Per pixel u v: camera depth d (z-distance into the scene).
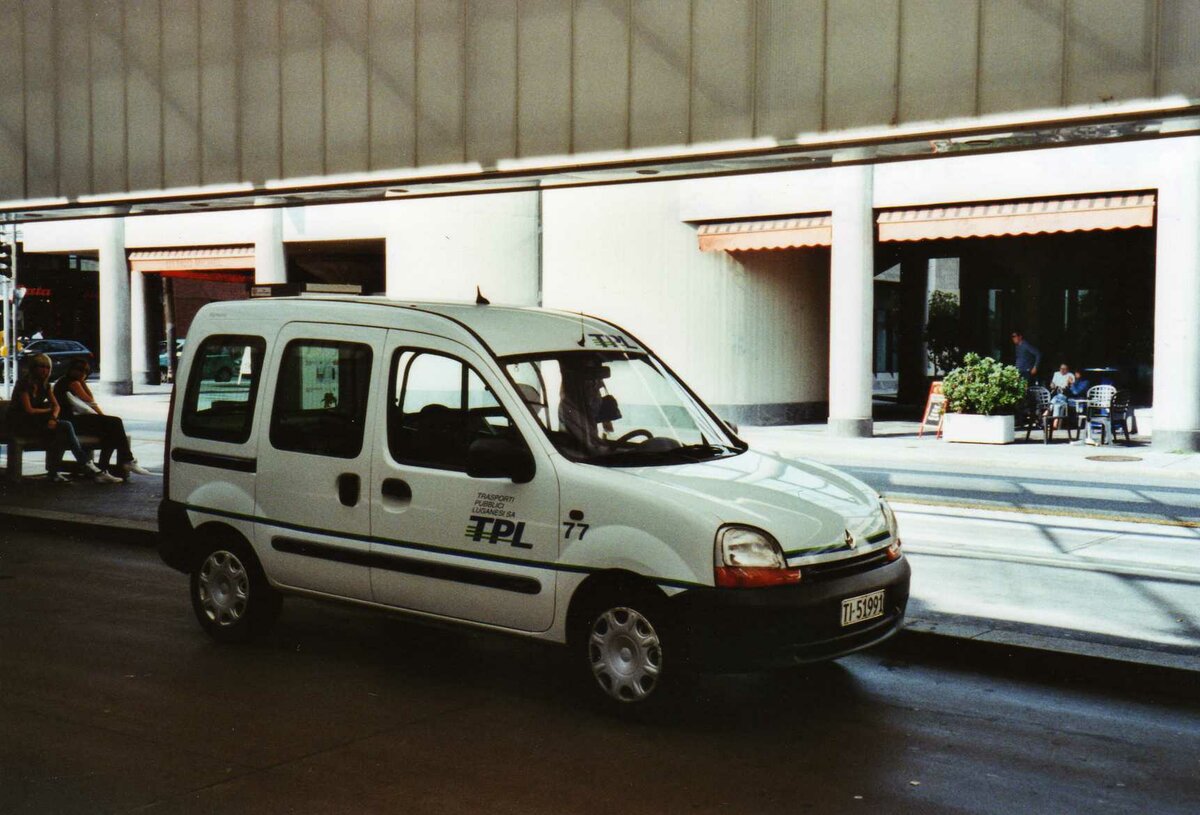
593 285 23.83
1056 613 7.10
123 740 5.07
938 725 5.32
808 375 24.22
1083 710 5.55
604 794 4.46
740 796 4.45
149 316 35.69
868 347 20.47
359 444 6.17
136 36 12.51
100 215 14.30
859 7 8.51
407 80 10.83
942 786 4.56
